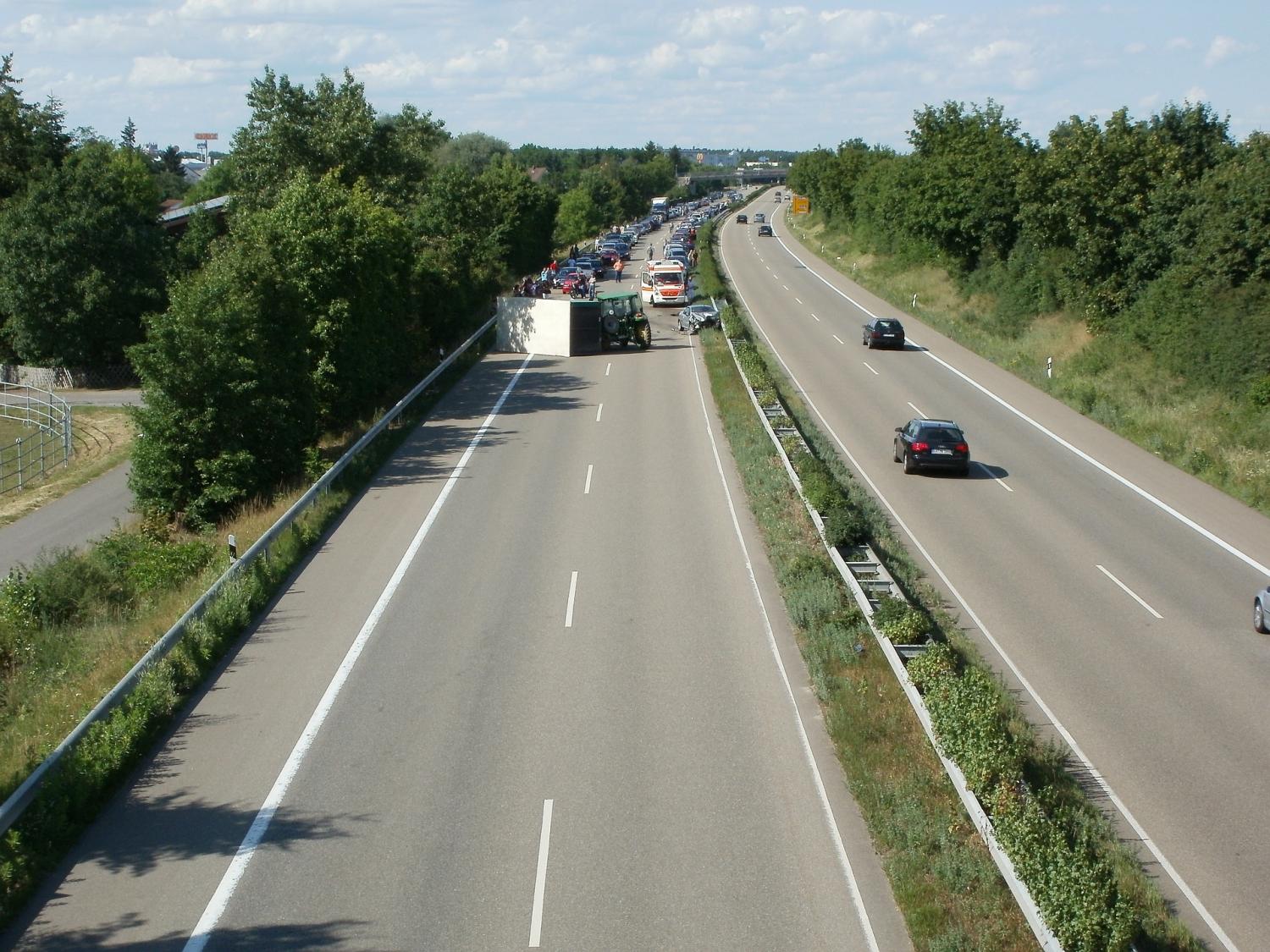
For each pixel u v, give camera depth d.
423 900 11.14
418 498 26.98
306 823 12.67
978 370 45.62
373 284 38.25
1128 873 11.73
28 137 63.06
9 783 13.16
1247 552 23.53
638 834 12.37
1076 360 43.03
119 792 13.52
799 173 138.38
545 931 10.61
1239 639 18.69
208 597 18.80
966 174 65.06
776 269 87.75
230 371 28.19
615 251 96.38
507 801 13.10
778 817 12.77
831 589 19.45
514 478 28.81
